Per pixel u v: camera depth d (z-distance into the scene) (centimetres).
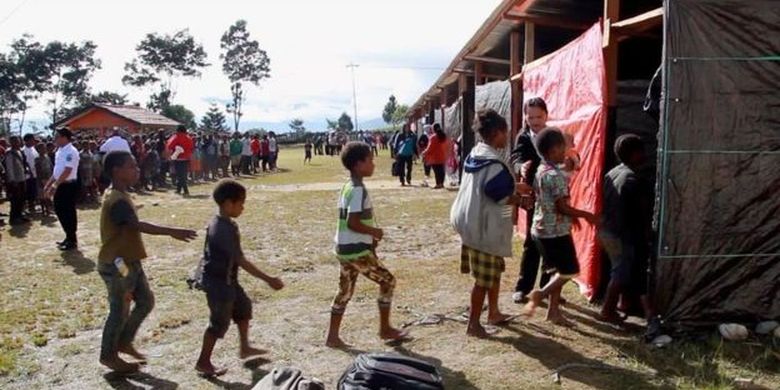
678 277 501
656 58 959
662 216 495
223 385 450
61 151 954
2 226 1231
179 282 744
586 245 637
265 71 10106
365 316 598
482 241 509
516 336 530
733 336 491
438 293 677
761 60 485
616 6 608
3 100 6506
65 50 6694
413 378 367
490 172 496
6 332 571
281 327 575
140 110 3988
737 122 489
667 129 487
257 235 1059
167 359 500
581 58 671
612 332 534
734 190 495
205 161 2391
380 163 3341
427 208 1354
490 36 1235
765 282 504
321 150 5012
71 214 970
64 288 729
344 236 497
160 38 8550
